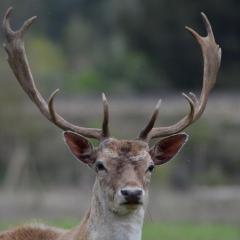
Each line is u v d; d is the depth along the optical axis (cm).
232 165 16238
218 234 10450
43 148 16325
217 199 13250
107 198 4256
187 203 13150
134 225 4253
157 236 9981
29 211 12781
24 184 15950
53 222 8844
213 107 17188
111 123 16788
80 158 4466
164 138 4519
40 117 16550
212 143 16250
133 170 4238
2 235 4862
